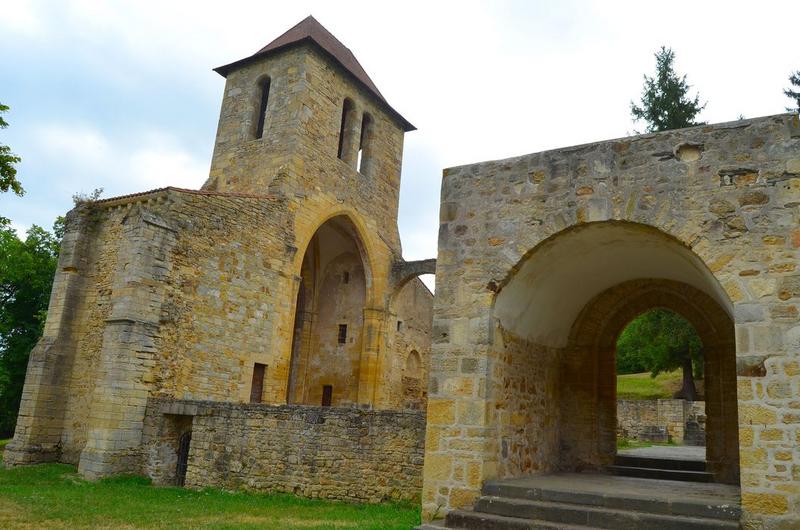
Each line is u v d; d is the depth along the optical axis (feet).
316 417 45.93
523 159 31.63
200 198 63.87
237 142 88.02
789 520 23.13
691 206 27.37
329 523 35.29
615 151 29.50
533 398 36.24
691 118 84.74
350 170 92.38
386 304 94.89
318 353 97.30
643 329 94.02
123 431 53.83
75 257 63.31
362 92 98.12
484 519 27.02
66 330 61.93
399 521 35.76
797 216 25.39
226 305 65.16
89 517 35.73
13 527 32.27
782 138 26.32
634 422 95.20
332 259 100.68
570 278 35.83
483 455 29.25
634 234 29.84
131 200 63.05
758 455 24.04
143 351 55.98
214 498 44.88
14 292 95.04
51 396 60.44
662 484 33.04
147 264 57.36
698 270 30.32
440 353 31.19
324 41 96.73
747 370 24.84
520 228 30.91
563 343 41.75
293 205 78.89
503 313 32.09
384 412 43.70
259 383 69.72
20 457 57.93
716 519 24.57
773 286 25.16
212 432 50.29
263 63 90.33
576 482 32.35
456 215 32.63
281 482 46.14
